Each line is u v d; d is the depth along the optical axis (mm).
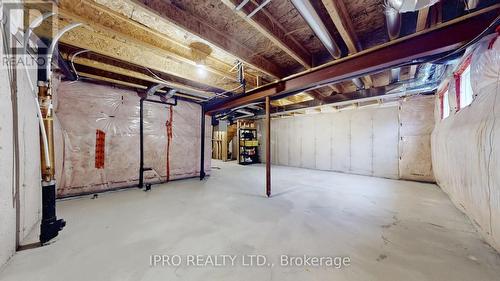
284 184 4117
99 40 2143
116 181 3570
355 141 5539
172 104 4320
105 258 1471
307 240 1763
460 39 1501
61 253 1529
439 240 1751
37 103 1606
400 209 2576
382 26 1921
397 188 3752
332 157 6027
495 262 1412
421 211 2498
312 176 5078
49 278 1253
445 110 3451
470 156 1888
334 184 4121
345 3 1613
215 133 9695
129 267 1370
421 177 4359
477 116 1759
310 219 2244
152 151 4074
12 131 1517
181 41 2191
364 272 1324
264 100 3531
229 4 1396
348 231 1941
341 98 4086
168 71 2730
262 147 8195
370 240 1762
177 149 4484
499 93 1437
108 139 3480
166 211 2494
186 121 4660
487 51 1598
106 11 1601
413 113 4484
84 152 3229
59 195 3004
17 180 1591
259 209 2580
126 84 3467
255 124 8398
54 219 1751
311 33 2029
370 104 5191
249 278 1271
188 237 1809
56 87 2930
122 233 1876
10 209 1470
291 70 2938
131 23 1785
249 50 2350
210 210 2539
